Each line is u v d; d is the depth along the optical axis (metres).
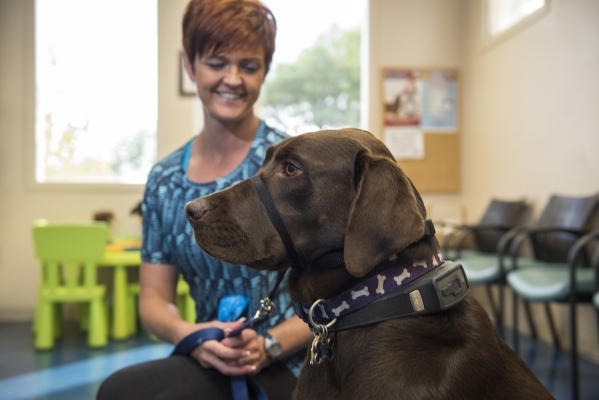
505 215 4.09
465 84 5.20
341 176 1.13
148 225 1.59
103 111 5.03
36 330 3.97
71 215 4.88
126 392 1.30
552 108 3.76
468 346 1.03
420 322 1.04
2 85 4.82
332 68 7.85
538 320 3.83
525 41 4.10
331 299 1.10
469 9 5.11
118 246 4.10
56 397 2.71
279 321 1.49
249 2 1.51
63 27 4.96
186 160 1.61
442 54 5.21
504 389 1.02
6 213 4.83
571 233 3.23
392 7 5.16
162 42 4.83
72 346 3.71
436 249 1.12
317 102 7.92
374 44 5.14
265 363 1.38
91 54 5.00
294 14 5.79
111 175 5.06
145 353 3.51
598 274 2.50
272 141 1.58
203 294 1.55
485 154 4.79
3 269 4.81
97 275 4.61
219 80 1.48
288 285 1.23
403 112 5.15
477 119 4.95
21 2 4.82
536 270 3.05
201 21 1.47
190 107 4.87
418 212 1.02
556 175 3.73
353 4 5.74
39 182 4.84
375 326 1.06
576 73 3.49
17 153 4.84
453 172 5.20
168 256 1.59
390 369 1.00
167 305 1.56
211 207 1.20
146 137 5.09
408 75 5.15
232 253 1.18
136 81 5.05
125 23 5.00
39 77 4.93
